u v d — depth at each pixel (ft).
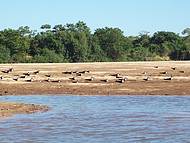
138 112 104.37
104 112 104.83
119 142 71.77
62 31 427.74
